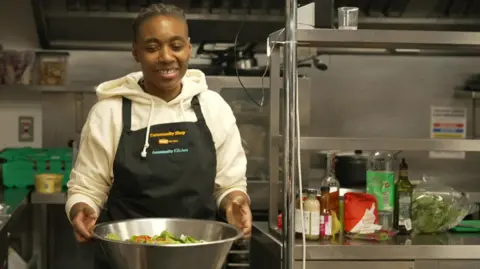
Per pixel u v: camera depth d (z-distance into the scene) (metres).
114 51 3.60
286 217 1.65
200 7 3.42
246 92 3.07
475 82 3.67
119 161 1.63
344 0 3.45
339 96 3.70
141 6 3.39
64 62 3.35
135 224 1.48
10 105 3.53
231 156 1.73
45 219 3.39
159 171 1.63
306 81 3.04
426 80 3.74
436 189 2.22
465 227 2.21
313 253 1.91
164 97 1.68
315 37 1.93
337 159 3.07
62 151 3.24
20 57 3.28
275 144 2.10
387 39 1.95
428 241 2.01
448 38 1.97
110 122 1.65
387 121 3.73
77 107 3.56
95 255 1.76
